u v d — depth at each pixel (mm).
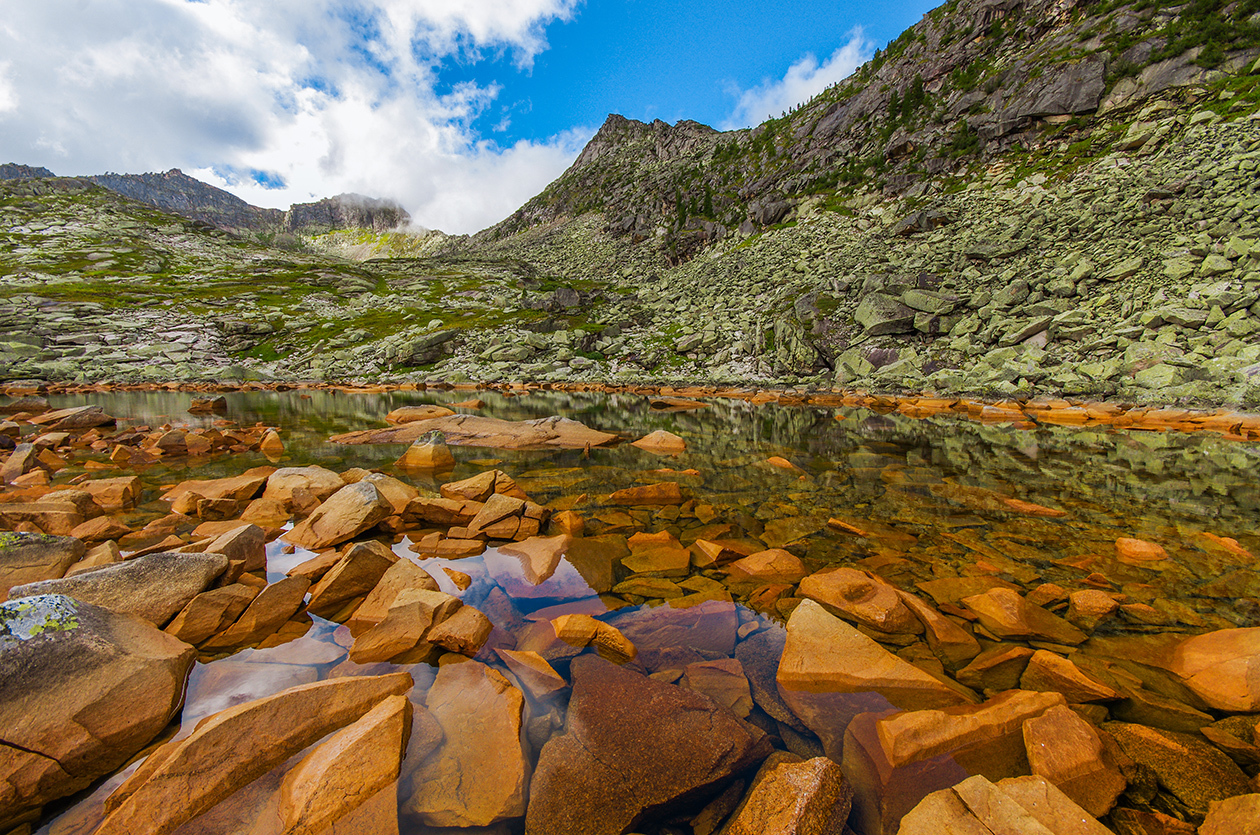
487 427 16469
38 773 2703
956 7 92375
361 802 2570
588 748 3018
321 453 13258
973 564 6016
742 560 6008
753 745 3090
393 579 4949
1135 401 20125
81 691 3025
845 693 3557
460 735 3064
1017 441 15195
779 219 83438
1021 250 37375
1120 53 60906
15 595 3955
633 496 8891
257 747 2822
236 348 58844
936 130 74375
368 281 98062
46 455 11625
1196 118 46125
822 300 41594
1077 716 3135
